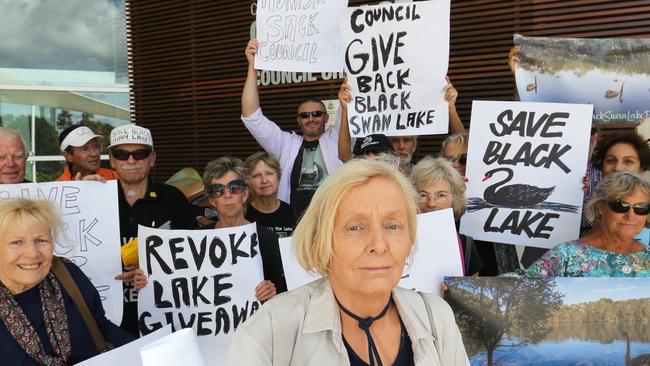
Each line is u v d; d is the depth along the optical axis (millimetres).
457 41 6020
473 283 2236
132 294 3070
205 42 7492
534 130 3049
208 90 7566
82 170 4191
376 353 1307
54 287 2186
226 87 7398
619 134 3062
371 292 1271
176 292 2732
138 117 8266
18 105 7699
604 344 2184
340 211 1291
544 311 2205
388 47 3479
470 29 5973
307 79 6812
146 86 8156
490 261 3350
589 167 3309
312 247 1355
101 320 2379
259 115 4203
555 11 5430
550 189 3029
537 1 5504
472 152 3137
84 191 2879
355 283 1279
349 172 1305
